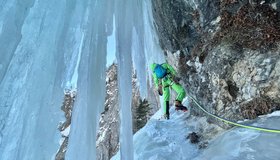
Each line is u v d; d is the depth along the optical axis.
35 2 4.88
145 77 7.36
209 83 5.21
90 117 4.54
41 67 4.57
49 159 4.11
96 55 5.06
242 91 4.66
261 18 4.65
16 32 4.46
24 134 4.07
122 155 4.36
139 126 15.55
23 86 4.36
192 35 5.70
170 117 6.81
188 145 5.00
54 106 4.47
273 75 4.39
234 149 4.01
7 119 4.09
